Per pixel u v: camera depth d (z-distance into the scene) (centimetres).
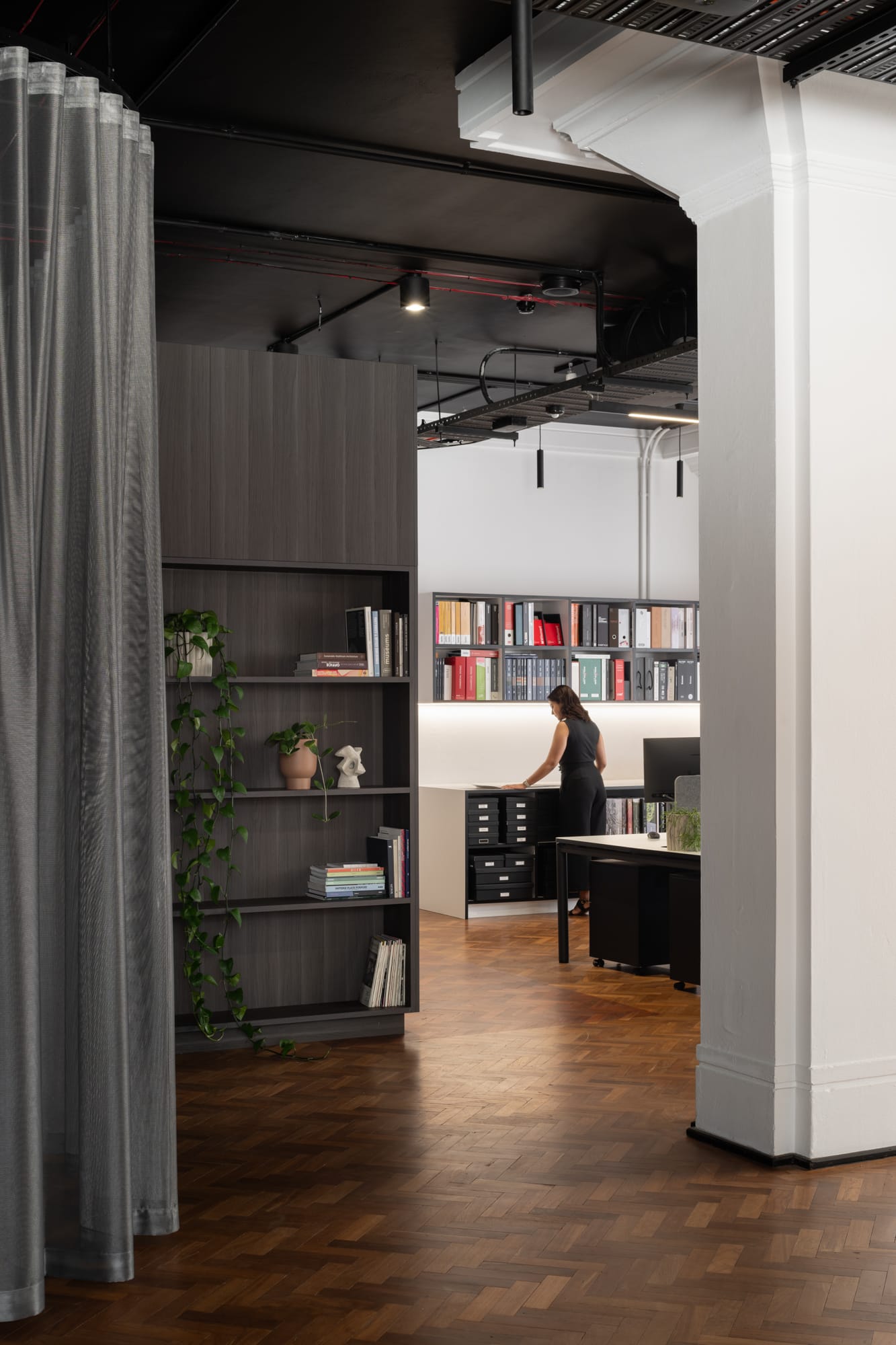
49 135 357
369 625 638
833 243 458
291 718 652
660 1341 314
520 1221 391
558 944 839
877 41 396
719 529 479
